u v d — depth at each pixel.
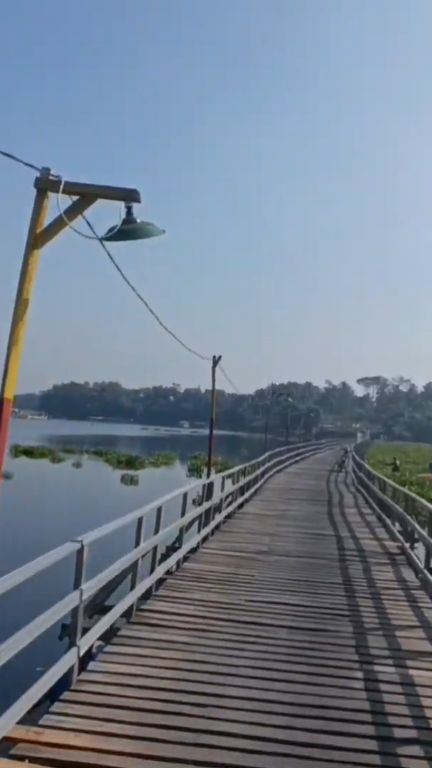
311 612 8.32
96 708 5.22
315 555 12.19
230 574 10.17
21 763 4.20
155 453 56.09
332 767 4.61
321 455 48.44
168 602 8.30
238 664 6.34
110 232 6.23
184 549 10.38
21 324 5.27
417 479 34.84
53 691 5.69
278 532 14.60
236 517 16.67
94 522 23.62
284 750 4.80
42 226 5.48
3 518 23.27
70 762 4.41
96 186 5.54
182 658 6.41
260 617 7.95
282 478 29.16
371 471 21.58
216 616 7.84
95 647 6.75
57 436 78.38
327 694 5.79
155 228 6.24
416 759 4.76
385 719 5.35
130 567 8.26
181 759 4.57
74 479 36.44
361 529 15.49
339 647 7.01
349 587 9.78
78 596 5.23
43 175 5.47
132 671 6.00
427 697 5.80
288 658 6.59
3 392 5.11
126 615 7.55
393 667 6.48
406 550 11.87
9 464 42.22
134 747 4.68
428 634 7.57
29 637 4.27
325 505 20.16
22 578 3.94
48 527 22.23
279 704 5.54
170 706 5.35
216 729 5.04
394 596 9.34
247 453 61.88
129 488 33.81
